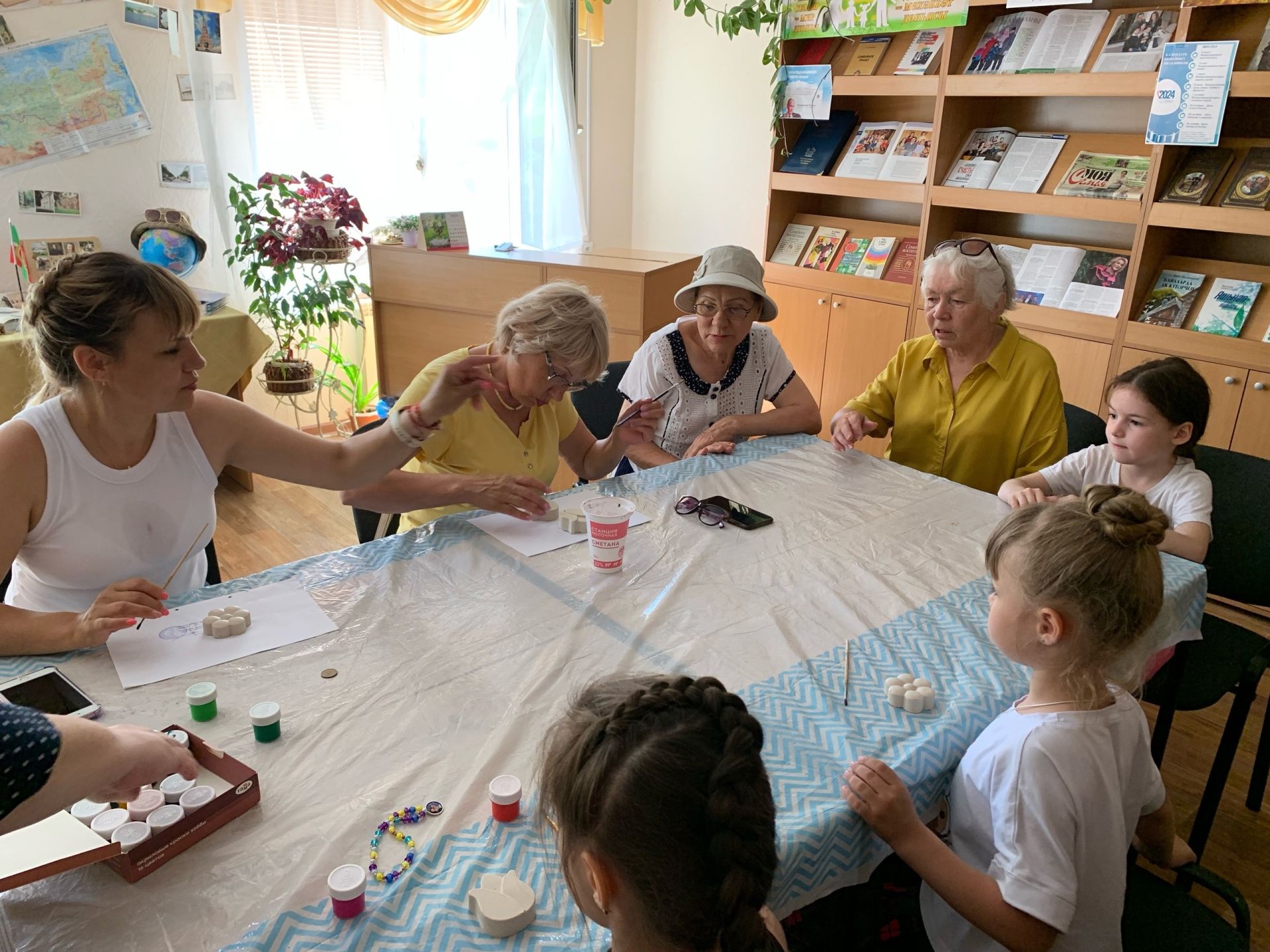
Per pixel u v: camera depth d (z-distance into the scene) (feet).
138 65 11.48
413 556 5.07
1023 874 3.13
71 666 3.93
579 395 8.01
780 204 13.66
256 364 13.42
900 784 3.30
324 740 3.51
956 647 4.34
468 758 3.45
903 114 12.94
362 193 13.82
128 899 2.78
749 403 7.77
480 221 14.92
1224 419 9.85
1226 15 9.46
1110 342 10.49
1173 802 6.79
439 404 5.41
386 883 2.89
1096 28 10.42
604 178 16.10
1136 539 3.14
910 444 7.68
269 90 12.60
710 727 2.16
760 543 5.41
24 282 10.69
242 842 3.01
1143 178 10.22
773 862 2.12
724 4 14.35
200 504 4.98
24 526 4.39
